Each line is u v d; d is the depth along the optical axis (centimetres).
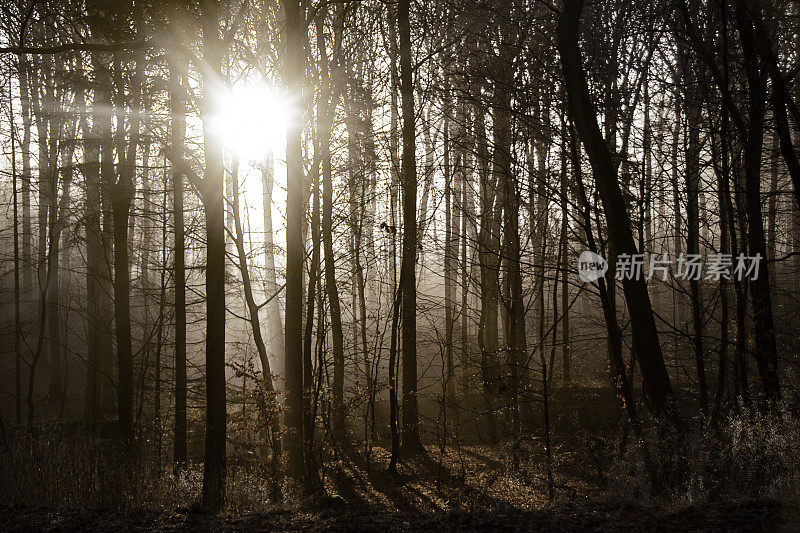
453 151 1805
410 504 1295
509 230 1823
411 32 1789
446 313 2312
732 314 1719
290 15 1451
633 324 1184
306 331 1499
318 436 1917
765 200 1325
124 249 1750
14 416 2325
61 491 955
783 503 690
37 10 1404
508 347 1844
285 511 977
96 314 2106
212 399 1146
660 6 1456
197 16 1202
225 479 1114
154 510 920
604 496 1012
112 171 1689
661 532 619
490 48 1622
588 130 1211
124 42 1241
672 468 971
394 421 1582
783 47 1407
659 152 1409
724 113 1252
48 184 2217
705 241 1392
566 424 1798
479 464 1689
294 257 1523
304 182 1684
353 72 1766
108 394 2386
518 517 736
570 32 1223
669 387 1147
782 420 945
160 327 1894
